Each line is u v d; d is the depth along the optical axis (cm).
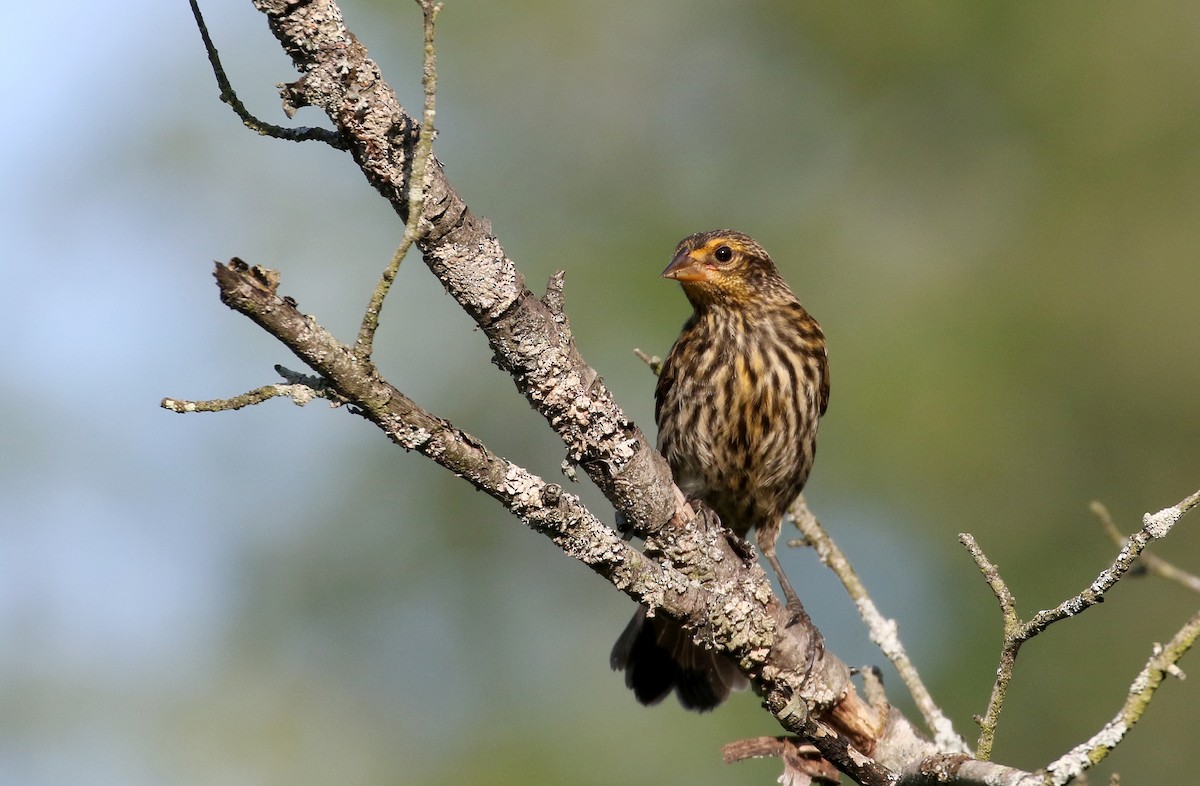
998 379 1348
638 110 1495
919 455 1291
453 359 1374
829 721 580
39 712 1242
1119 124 1476
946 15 1520
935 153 1509
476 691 1260
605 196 1464
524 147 1471
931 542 1246
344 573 1297
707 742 1120
